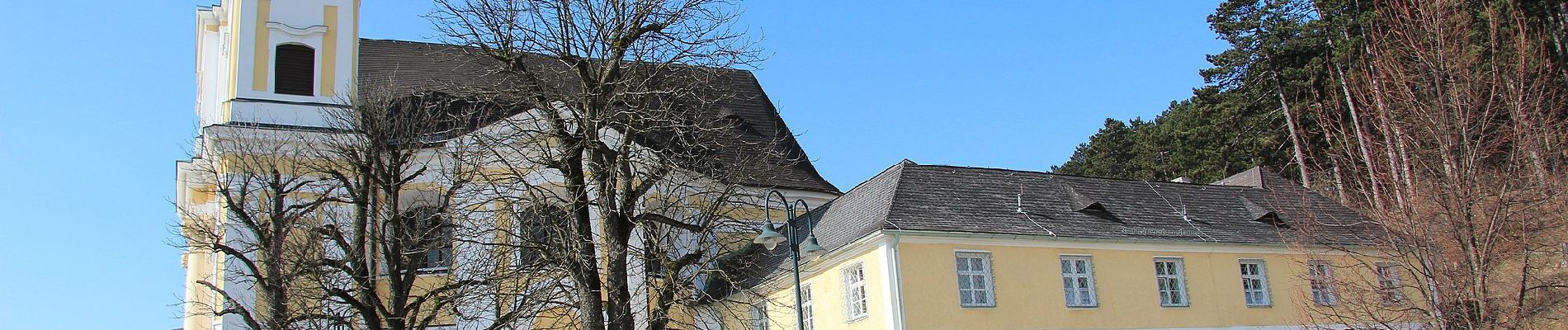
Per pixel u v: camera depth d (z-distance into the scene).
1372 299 26.59
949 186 31.19
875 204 30.55
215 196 33.31
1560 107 29.45
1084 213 32.25
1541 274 24.38
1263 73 53.56
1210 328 31.33
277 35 33.38
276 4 33.66
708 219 24.42
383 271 29.73
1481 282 22.83
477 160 27.80
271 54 33.19
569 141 22.75
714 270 25.11
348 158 27.77
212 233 27.38
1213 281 32.00
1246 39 54.84
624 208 22.50
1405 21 30.33
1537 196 24.00
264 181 27.42
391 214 26.86
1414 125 25.28
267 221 26.36
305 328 26.22
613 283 21.91
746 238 28.08
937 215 29.53
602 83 23.05
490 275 27.59
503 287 27.42
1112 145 80.81
